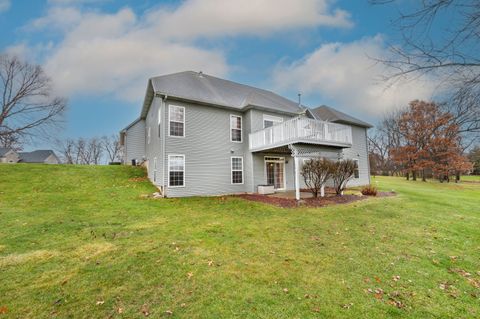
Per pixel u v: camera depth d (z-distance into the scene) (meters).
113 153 52.94
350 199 10.98
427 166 24.48
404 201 10.64
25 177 12.66
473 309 2.97
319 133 11.74
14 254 4.31
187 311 2.77
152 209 8.34
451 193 15.27
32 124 21.23
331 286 3.41
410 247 5.09
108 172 15.66
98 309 2.79
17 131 20.38
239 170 14.02
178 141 11.91
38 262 4.01
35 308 2.79
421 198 11.77
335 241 5.36
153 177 13.88
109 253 4.44
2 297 3.00
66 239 5.14
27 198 9.25
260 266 4.01
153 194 11.18
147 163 16.59
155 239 5.25
